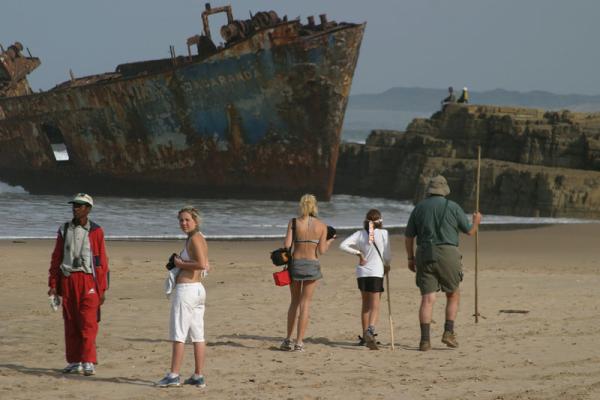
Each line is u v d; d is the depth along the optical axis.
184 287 26.44
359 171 162.62
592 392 25.41
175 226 103.69
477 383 26.94
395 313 43.44
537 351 32.47
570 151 126.12
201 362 26.58
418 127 154.50
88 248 28.20
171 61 156.50
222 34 140.00
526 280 57.69
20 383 26.61
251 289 52.47
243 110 139.25
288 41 134.12
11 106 160.62
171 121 144.00
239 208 131.38
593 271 64.38
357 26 134.75
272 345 34.59
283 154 140.25
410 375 28.34
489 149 137.62
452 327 33.75
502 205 122.31
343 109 138.38
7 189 164.12
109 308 44.50
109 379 27.56
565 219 114.75
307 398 24.81
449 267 33.03
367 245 34.97
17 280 54.91
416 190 136.38
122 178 151.75
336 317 42.28
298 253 33.44
